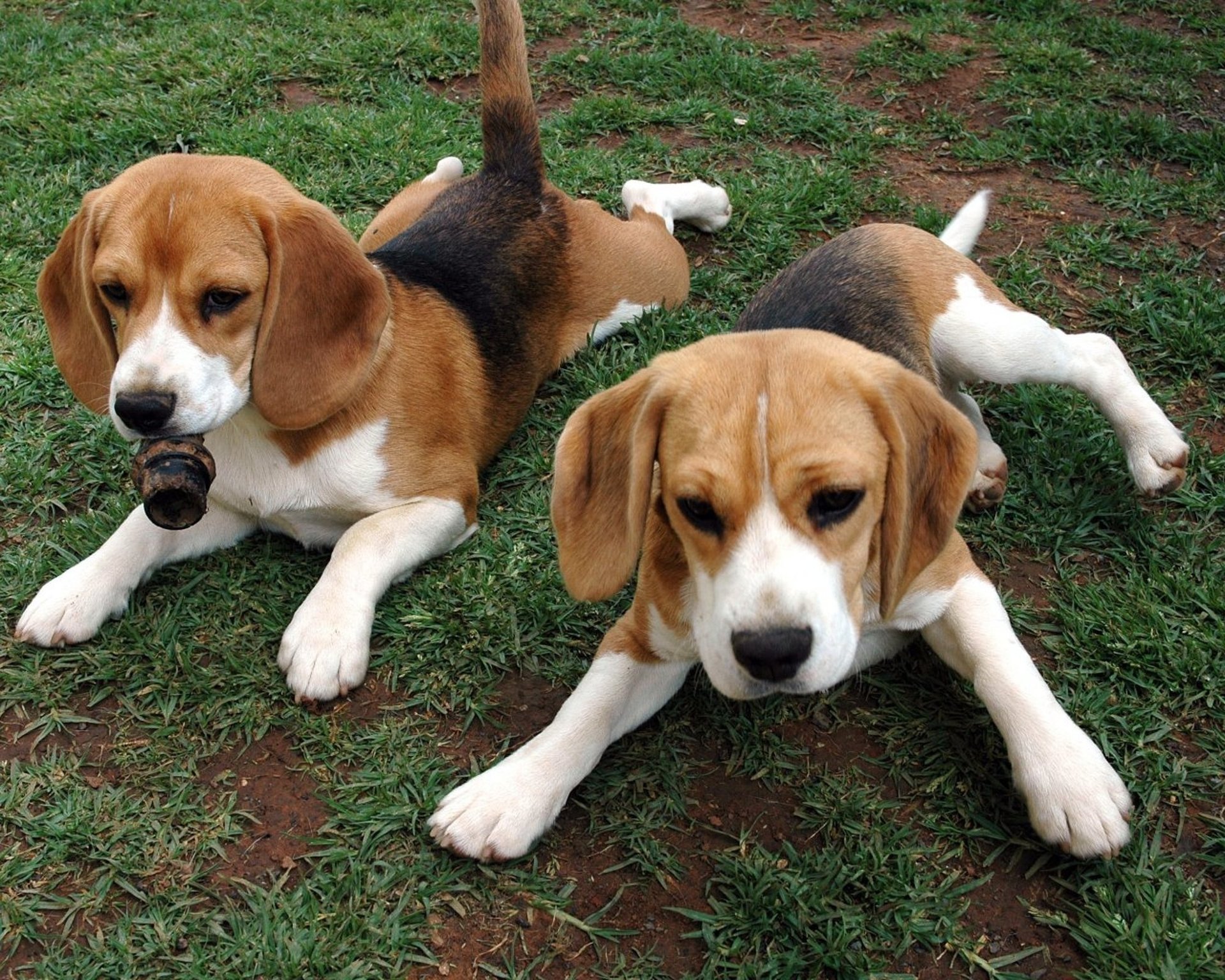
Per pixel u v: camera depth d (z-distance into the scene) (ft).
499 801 2.30
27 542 2.90
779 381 2.13
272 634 2.69
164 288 2.49
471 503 2.89
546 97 4.51
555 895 2.26
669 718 2.52
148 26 5.07
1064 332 3.15
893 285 2.84
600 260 3.36
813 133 4.20
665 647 2.39
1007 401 3.14
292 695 2.57
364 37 4.83
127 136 4.20
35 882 2.30
